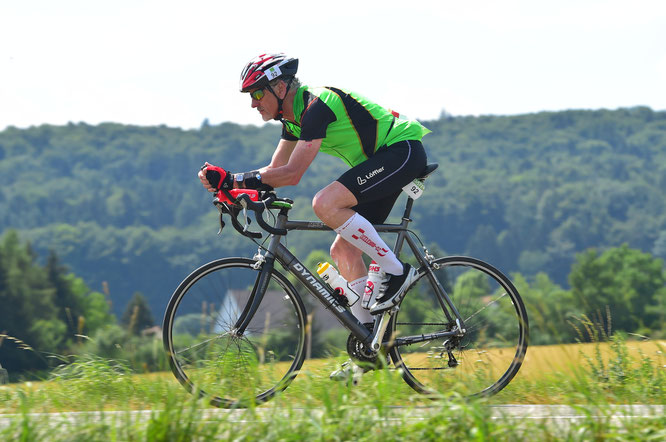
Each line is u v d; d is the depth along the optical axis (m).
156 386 6.76
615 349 8.66
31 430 5.51
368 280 8.01
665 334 9.51
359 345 7.92
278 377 7.71
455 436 5.54
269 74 7.66
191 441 5.45
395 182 7.79
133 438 5.49
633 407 6.40
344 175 7.72
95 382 7.91
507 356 8.19
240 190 7.38
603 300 129.75
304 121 7.62
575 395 6.79
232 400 7.25
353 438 5.52
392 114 8.12
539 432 5.62
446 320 8.20
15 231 127.19
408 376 8.02
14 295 107.62
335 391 6.75
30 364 60.59
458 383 6.68
